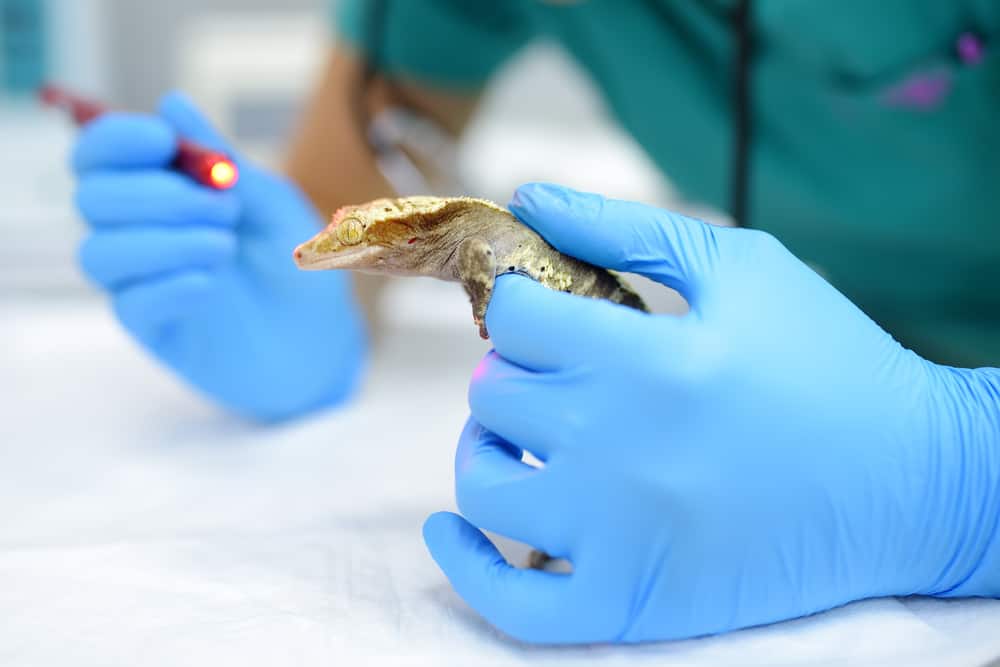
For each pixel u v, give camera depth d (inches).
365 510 19.0
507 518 16.1
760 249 16.8
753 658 15.7
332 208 26.2
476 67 28.6
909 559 16.4
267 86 41.1
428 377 25.7
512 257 16.7
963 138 21.9
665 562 15.7
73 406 22.9
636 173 42.3
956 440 16.5
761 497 15.8
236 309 21.6
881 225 24.2
